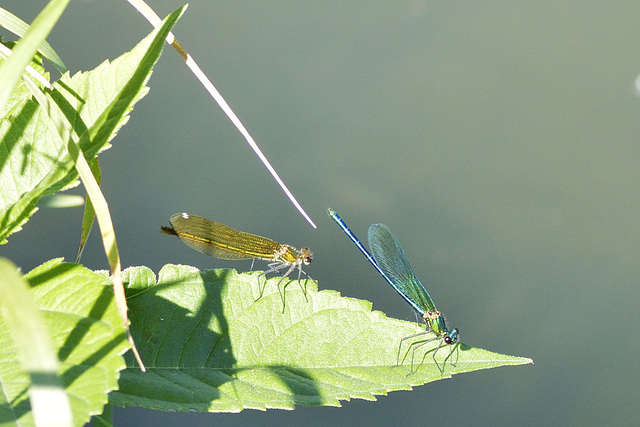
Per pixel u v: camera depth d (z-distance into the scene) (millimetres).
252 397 1530
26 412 1122
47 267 1378
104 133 1518
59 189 1518
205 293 1539
